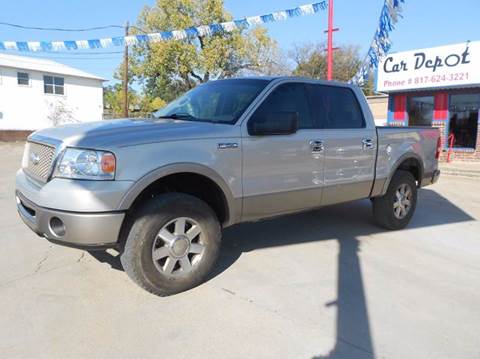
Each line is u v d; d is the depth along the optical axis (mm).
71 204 2914
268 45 34812
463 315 3246
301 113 4297
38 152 3432
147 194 3477
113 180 3004
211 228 3541
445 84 13883
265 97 3996
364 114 4941
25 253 4289
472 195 8586
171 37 11828
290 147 4059
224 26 11250
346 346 2764
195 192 3816
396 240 5141
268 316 3119
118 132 3244
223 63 32531
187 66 31500
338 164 4547
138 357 2590
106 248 3125
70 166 3006
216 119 3889
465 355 2711
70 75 29781
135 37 11906
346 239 5082
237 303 3307
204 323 2998
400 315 3211
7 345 2676
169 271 3350
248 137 3746
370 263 4297
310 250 4633
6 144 24281
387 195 5332
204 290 3520
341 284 3738
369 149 4875
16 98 27594
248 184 3783
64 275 3758
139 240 3170
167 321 3012
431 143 5918
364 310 3268
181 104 4500
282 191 4055
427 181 5957
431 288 3729
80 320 2998
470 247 4973
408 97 15523
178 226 3363
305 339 2828
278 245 4766
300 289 3604
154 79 34125
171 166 3227
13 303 3225
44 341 2730
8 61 27672
